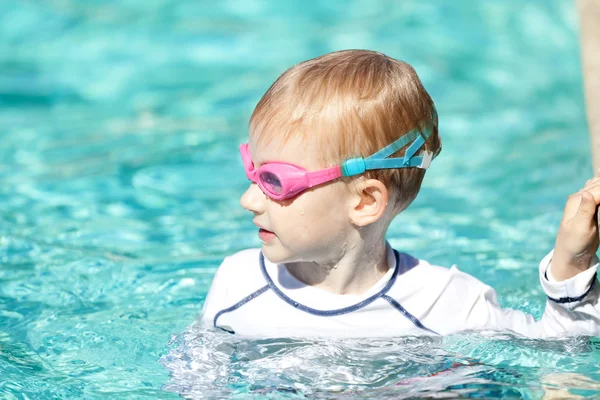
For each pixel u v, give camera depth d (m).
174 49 15.83
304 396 4.87
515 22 16.75
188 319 6.29
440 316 5.55
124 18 17.19
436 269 5.70
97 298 6.77
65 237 8.16
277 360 5.25
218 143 11.41
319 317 5.50
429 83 14.31
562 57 15.69
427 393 4.81
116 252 7.80
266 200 5.23
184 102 13.39
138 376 5.31
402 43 15.91
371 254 5.45
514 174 10.18
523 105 13.44
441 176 10.30
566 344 5.39
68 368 5.46
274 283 5.64
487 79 14.61
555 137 11.66
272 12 17.58
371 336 5.45
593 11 9.03
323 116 5.05
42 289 6.93
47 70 14.99
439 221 8.72
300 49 15.73
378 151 5.15
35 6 17.19
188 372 5.25
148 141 11.51
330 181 5.11
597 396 4.77
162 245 8.03
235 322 5.66
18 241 7.98
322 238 5.23
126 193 9.50
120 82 14.40
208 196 9.45
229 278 5.84
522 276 7.16
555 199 9.20
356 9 17.58
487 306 5.68
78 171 10.27
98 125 12.32
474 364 5.18
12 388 5.15
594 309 5.32
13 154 10.95
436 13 17.02
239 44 16.03
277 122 5.08
